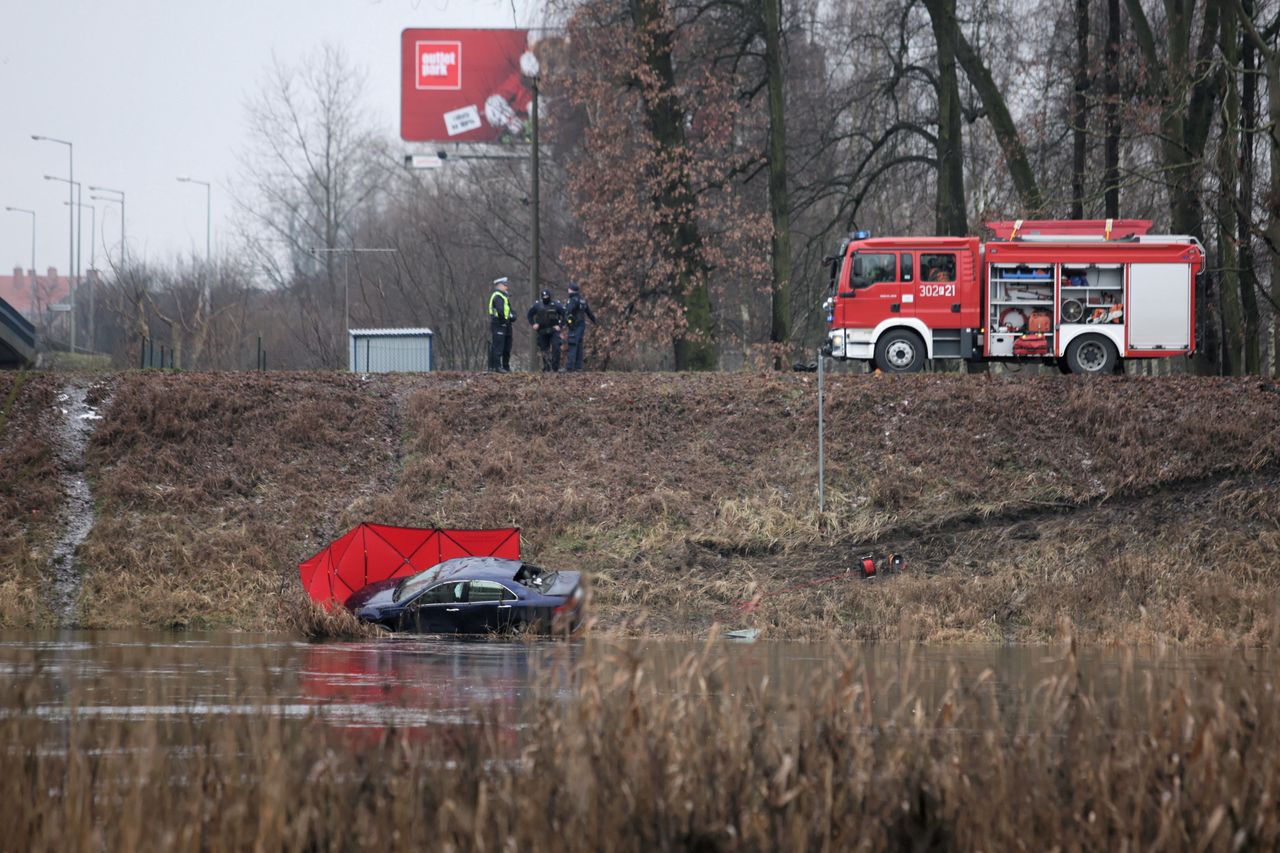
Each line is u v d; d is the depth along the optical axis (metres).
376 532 88.19
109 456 104.00
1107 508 96.62
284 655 64.25
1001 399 109.31
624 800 22.77
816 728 26.23
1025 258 113.25
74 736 27.22
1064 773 25.56
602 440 109.38
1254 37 122.56
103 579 88.88
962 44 150.25
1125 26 158.25
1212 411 105.19
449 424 111.00
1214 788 23.81
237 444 106.75
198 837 22.03
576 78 163.75
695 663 27.41
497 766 25.97
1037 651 68.25
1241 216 125.62
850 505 99.88
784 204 159.88
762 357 159.12
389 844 21.78
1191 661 58.84
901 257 114.75
